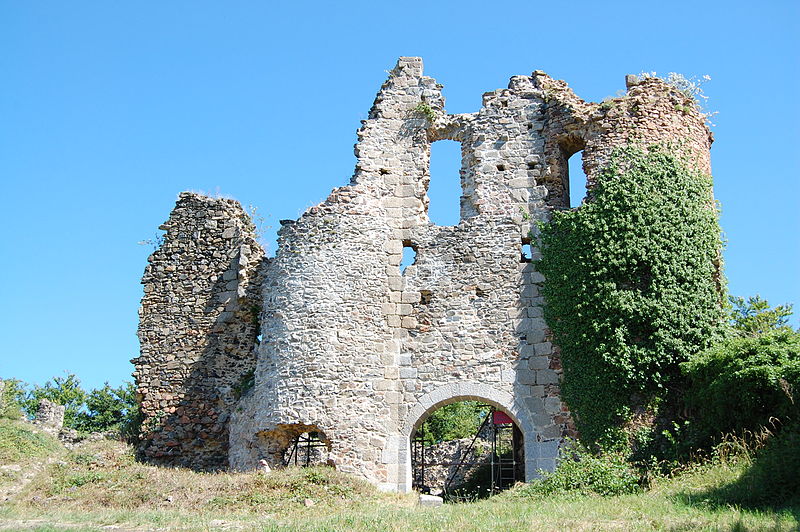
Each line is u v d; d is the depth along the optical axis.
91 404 41.75
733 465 17.86
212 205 27.33
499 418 26.33
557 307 23.03
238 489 20.80
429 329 23.84
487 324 23.58
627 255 22.27
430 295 24.19
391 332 23.98
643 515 15.38
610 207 22.88
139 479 22.19
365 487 21.44
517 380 22.92
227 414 25.30
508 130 25.34
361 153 25.55
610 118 23.97
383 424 23.09
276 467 22.83
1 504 20.45
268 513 19.17
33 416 39.19
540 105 25.41
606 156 23.64
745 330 24.69
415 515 17.05
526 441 22.39
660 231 22.34
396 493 21.81
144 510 19.47
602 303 22.14
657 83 24.25
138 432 26.05
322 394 22.69
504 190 24.78
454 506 18.80
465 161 25.52
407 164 25.58
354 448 22.50
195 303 26.45
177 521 17.83
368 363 23.41
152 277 26.91
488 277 24.00
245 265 26.31
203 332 26.16
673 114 23.95
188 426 25.39
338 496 20.56
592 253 22.72
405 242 24.89
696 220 22.72
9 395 37.62
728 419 19.44
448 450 29.11
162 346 26.27
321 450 27.41
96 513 19.00
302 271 23.78
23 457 23.94
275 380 23.02
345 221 24.31
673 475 19.58
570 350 22.55
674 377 21.45
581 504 17.38
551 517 15.77
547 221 24.20
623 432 21.33
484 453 28.53
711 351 20.55
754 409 18.77
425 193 25.48
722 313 22.20
